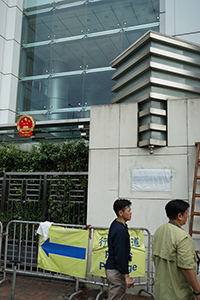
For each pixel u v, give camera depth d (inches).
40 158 278.2
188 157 199.6
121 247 118.0
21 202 271.3
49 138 429.1
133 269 183.2
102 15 496.4
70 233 198.1
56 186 258.5
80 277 187.2
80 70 486.0
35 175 283.1
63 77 493.7
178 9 416.5
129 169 212.1
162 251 102.5
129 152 214.1
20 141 452.8
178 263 96.1
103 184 217.0
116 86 249.4
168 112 208.2
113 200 212.5
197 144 194.4
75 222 247.9
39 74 511.8
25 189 282.7
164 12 447.8
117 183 213.5
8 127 432.8
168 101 209.3
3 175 279.3
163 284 100.0
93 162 222.5
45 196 255.0
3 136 457.7
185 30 406.6
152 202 202.8
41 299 183.6
